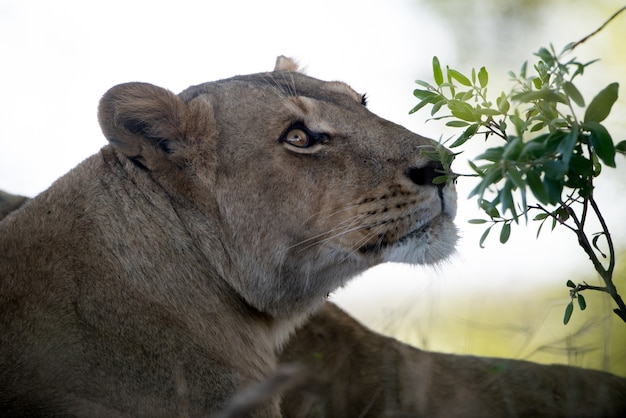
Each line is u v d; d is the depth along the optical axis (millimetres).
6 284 10359
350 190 11242
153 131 11312
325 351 12945
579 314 16281
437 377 12836
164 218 11211
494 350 17266
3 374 9922
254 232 11375
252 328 11625
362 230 11234
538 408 12438
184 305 10953
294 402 12281
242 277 11438
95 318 10383
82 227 10836
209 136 11398
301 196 11289
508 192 8906
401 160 11258
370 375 12805
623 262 16141
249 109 11492
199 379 10531
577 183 9930
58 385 9938
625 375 13641
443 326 18453
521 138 8859
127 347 10352
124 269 10758
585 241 10234
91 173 11328
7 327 10125
